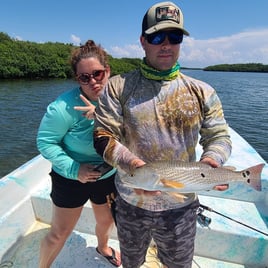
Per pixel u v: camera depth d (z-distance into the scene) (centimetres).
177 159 154
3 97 2209
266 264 237
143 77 154
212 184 148
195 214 169
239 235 233
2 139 1137
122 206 169
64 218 206
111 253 246
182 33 145
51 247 215
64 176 196
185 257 172
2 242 242
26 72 4338
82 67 183
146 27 146
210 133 160
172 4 144
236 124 1625
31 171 294
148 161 154
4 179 263
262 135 1410
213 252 245
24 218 271
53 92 2678
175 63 151
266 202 279
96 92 189
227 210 269
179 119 150
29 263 241
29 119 1479
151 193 148
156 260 243
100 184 205
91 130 187
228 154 157
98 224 229
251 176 156
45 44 5841
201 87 156
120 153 147
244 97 2853
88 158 199
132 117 151
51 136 185
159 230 166
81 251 254
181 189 144
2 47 4419
